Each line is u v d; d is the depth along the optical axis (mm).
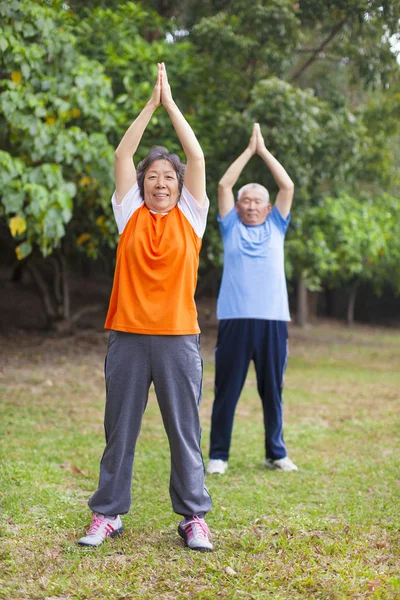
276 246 4496
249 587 2625
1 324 12852
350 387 8578
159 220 2998
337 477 4367
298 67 9891
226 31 7496
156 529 3299
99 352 10656
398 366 11234
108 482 3047
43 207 6543
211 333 14328
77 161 7199
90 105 7238
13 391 7312
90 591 2572
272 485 4180
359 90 10266
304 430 5902
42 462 4469
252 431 5848
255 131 4574
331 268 12789
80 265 19500
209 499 3117
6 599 2500
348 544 3096
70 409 6484
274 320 4441
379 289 19500
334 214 12117
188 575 2752
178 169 3062
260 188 4508
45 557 2891
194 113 9727
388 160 11836
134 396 2984
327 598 2533
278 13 6777
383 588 2592
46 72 6848
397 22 6059
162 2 10375
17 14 5859
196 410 3035
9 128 6957
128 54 8805
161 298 2936
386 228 13664
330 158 9398
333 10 6348
